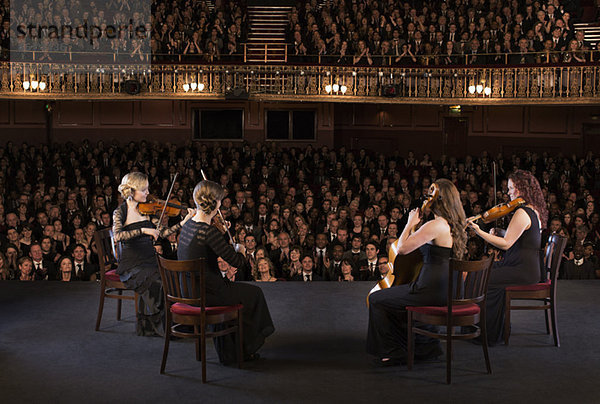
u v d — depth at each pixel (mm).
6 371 4703
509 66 16016
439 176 15867
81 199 12977
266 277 8438
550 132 19422
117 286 5586
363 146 20547
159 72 16641
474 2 17672
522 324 5883
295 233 10773
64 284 7168
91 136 19859
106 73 16531
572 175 15750
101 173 15766
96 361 4926
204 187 4781
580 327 5781
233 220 11383
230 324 4859
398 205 11766
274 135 19969
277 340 5426
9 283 7195
